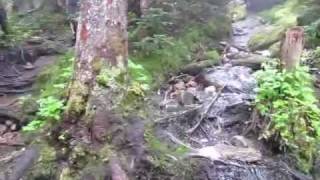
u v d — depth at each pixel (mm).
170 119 2783
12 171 2227
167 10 4547
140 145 2221
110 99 2184
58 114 2242
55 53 5234
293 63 2689
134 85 2334
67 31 6387
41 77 3889
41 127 2361
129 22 4242
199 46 4312
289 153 2523
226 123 2857
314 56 4062
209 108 2963
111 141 2160
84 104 2188
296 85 2605
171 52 3865
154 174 2215
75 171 2115
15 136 2877
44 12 7430
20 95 3836
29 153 2242
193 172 2303
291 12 6207
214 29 4848
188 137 2701
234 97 3137
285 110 2533
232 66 3910
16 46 5066
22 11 8359
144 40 3850
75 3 7867
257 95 2691
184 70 3709
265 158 2490
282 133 2510
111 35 2193
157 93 3252
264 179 2377
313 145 2559
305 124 2551
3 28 5418
